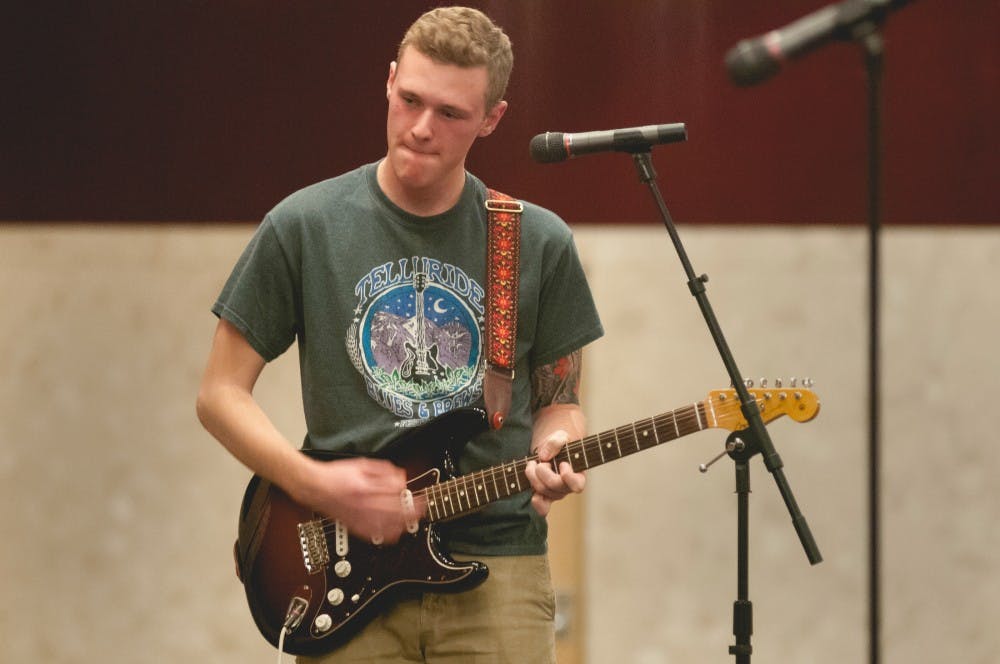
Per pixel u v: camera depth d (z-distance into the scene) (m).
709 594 14.73
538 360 9.27
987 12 13.89
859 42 6.82
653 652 14.78
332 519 8.70
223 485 15.55
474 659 8.68
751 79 6.89
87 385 15.59
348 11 14.34
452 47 8.29
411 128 8.38
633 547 14.80
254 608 8.84
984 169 14.02
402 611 8.70
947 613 14.38
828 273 14.36
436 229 8.83
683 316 14.57
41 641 15.73
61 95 14.87
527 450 8.98
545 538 9.09
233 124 14.62
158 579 15.61
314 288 8.70
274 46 14.48
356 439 8.63
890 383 14.41
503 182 14.20
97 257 15.45
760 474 14.62
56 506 15.67
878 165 6.88
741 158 14.15
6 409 15.66
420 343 8.76
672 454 14.74
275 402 15.05
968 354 14.29
